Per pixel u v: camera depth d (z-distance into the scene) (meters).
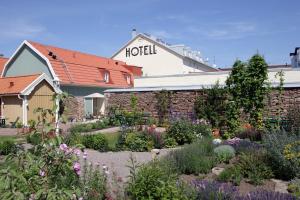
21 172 3.67
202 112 17.25
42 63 31.03
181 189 5.77
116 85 36.34
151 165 6.84
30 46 31.53
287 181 7.77
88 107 32.22
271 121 15.18
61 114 4.24
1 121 24.95
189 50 54.97
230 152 9.69
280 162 7.95
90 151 12.85
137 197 5.80
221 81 25.38
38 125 4.10
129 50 47.94
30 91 25.75
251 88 15.68
